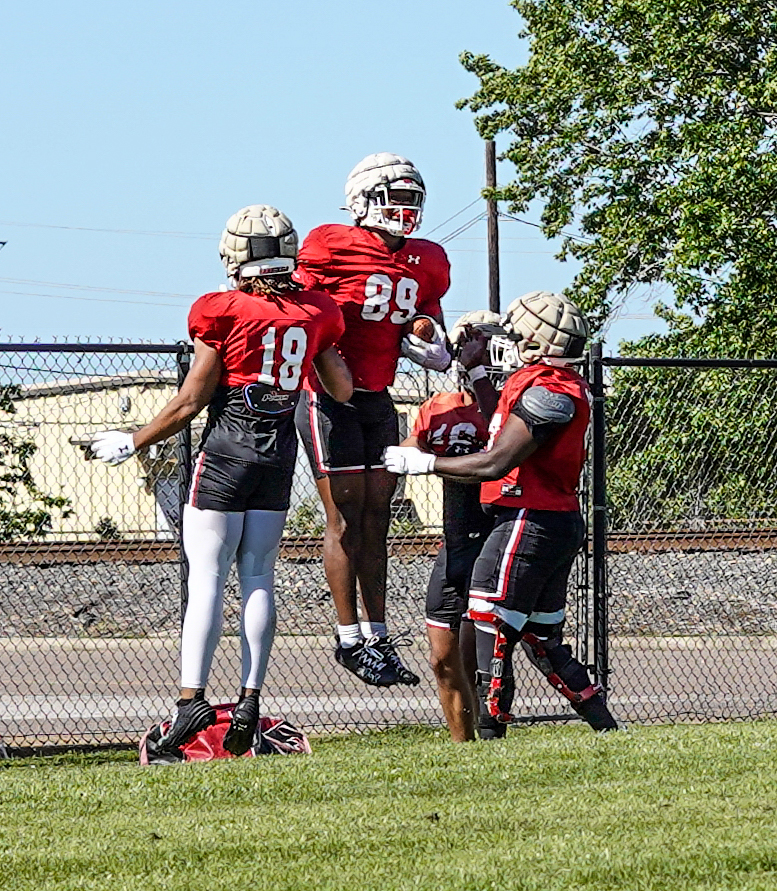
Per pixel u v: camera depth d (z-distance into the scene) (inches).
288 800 759.1
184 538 973.2
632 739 913.5
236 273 948.0
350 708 1465.3
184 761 981.8
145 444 943.7
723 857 615.8
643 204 3737.7
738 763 818.2
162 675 1681.8
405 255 1008.9
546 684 1541.6
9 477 1530.5
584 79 3892.7
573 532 989.8
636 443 1594.5
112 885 608.4
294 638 1815.9
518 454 950.4
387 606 1809.8
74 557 1780.3
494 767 812.6
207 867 629.9
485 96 4200.3
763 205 3430.1
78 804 761.6
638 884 587.5
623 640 1854.1
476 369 1039.0
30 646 1825.8
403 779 791.1
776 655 1801.2
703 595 1909.4
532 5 4092.0
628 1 3742.6
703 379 1576.0
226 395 949.2
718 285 3521.2
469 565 1035.9
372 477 1024.9
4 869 632.4
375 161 999.6
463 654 1079.0
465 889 587.2
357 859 634.8
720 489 1573.6
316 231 1009.5
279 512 975.6
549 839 653.9
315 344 949.8
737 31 3690.9
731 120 3629.4
